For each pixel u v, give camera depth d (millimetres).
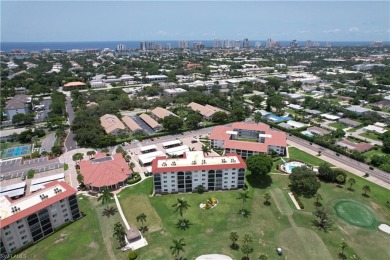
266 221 117625
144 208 126625
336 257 98625
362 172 158000
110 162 153625
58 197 111188
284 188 142750
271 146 181000
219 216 120938
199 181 138875
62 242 106688
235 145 179375
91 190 140500
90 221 118125
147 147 187250
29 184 147375
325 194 136875
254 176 154250
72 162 171625
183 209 124688
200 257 98500
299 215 121312
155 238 108188
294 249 102250
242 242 105562
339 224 115562
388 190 139875
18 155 182750
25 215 101125
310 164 167500
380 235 109375
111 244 105500
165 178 135375
